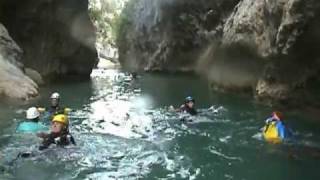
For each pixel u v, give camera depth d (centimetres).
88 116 1582
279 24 1631
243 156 1082
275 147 1155
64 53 3069
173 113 1634
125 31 4700
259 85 1858
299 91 1647
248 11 1997
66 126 1143
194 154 1098
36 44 2780
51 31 2906
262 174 949
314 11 1457
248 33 1966
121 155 1080
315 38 1523
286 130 1245
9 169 951
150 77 3272
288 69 1662
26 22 2700
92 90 2398
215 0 3316
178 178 925
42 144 1108
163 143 1204
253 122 1463
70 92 2280
